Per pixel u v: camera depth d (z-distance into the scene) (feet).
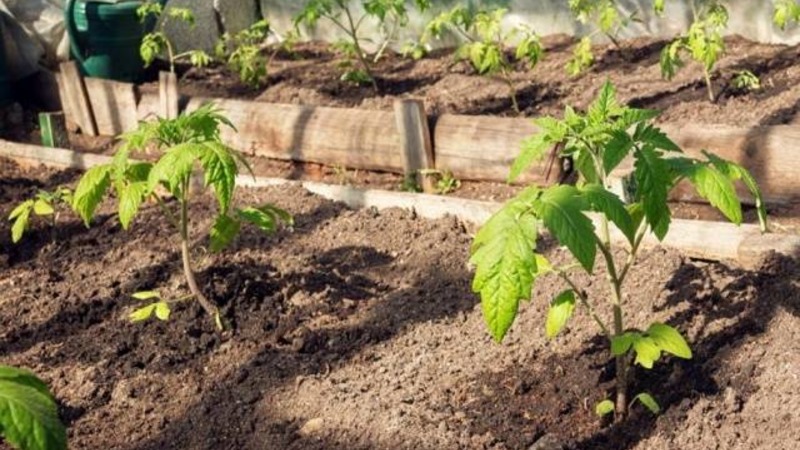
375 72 14.30
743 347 9.21
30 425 5.96
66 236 11.44
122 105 13.71
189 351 9.86
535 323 9.68
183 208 9.93
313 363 9.64
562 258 10.23
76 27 14.47
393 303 10.16
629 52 13.56
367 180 12.09
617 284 8.47
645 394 8.68
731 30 13.50
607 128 8.00
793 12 12.28
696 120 11.74
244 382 9.55
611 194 7.53
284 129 12.46
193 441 9.20
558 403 9.13
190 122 9.50
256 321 10.03
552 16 14.33
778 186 10.55
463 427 8.92
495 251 7.23
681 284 9.68
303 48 15.66
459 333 9.80
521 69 13.64
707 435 8.45
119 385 9.61
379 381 9.45
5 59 14.34
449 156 11.68
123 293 10.49
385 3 13.42
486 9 14.56
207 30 15.74
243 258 10.72
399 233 10.91
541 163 11.24
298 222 11.21
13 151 13.07
